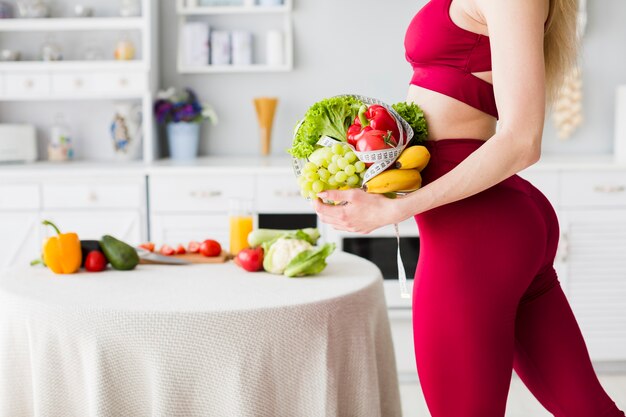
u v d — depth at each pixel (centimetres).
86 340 160
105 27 372
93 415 158
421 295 145
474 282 139
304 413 163
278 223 340
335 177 134
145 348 157
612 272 340
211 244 218
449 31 140
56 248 198
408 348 340
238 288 179
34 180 343
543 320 153
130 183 342
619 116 355
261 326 159
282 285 182
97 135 404
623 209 337
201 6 390
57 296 172
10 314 173
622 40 393
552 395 154
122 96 368
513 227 138
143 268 207
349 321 172
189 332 157
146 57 368
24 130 383
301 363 163
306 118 139
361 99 144
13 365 174
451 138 143
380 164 133
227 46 387
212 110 386
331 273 198
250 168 337
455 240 140
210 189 340
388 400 194
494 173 123
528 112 121
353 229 135
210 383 158
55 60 377
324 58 396
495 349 140
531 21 123
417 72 150
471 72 142
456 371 141
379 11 393
